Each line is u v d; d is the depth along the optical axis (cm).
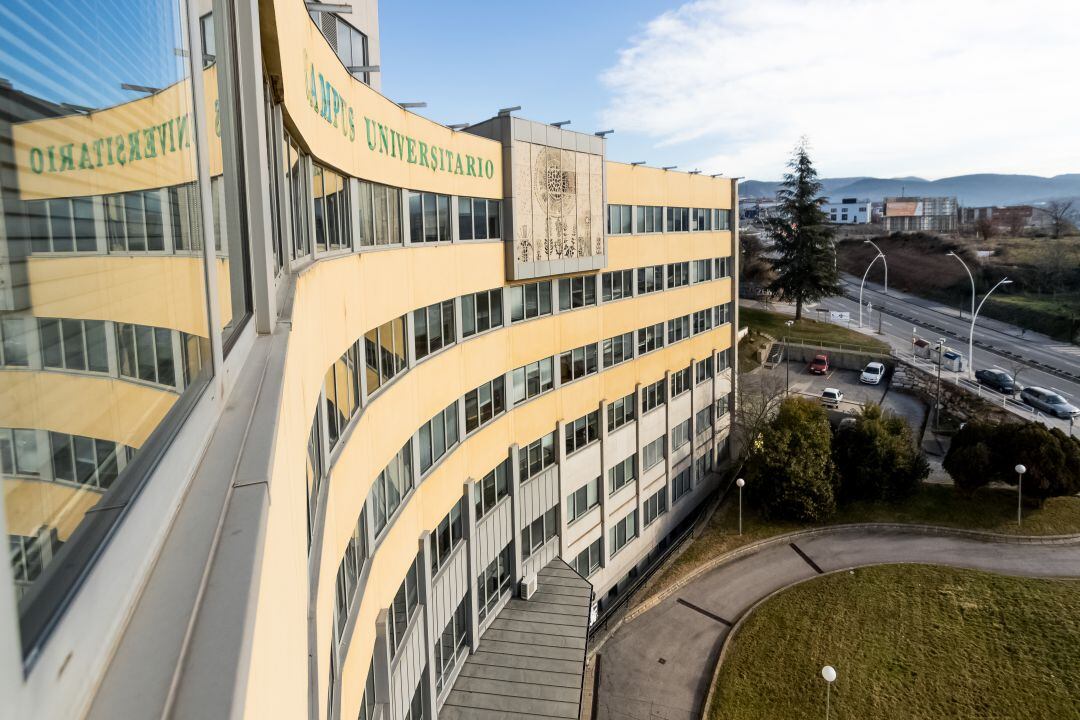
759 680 2505
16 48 130
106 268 179
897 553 3281
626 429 2988
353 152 1227
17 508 123
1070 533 3316
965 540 3359
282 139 764
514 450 2223
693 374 3556
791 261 7231
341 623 983
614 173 2719
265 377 377
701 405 3703
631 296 2938
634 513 3109
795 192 7212
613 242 2761
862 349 6300
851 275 11862
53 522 138
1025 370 5672
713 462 3909
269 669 213
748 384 5331
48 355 143
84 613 132
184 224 260
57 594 128
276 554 267
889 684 2441
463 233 1909
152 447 207
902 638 2677
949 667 2505
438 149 1730
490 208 2062
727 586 3122
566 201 2395
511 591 2302
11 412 124
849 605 2906
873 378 5678
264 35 635
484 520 2089
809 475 3559
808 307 8681
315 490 761
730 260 3944
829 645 2659
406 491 1552
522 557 2347
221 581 179
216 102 399
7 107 126
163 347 228
